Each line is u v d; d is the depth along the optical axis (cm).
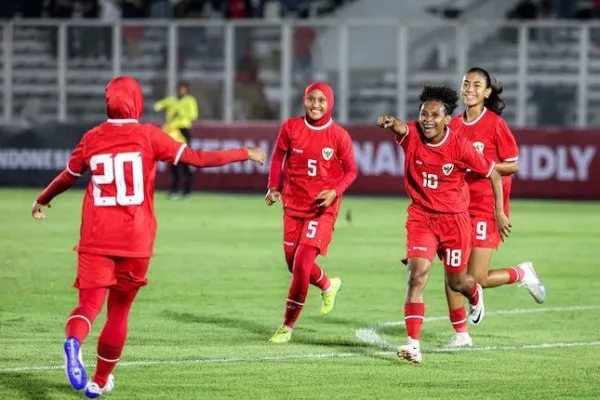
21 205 5806
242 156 1845
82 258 1800
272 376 2084
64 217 5288
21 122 6862
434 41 6906
